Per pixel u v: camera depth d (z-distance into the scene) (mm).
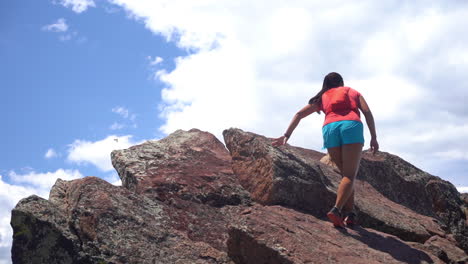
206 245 4723
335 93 5074
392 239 5129
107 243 4340
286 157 6078
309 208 5723
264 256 4254
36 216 4629
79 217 4625
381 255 4570
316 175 6020
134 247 4387
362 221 6023
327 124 5000
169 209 5273
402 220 6352
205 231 5125
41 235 4586
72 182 5711
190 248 4590
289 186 5711
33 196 4910
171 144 7465
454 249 5898
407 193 8109
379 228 6051
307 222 5105
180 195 5758
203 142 7699
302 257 4102
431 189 8367
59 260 4457
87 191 4969
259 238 4297
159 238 4613
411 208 7973
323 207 5785
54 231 4559
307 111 5219
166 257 4391
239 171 6402
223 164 6816
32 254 4547
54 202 5473
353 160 4793
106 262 4199
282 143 5180
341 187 4824
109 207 4699
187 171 6355
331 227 5102
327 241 4559
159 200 5590
